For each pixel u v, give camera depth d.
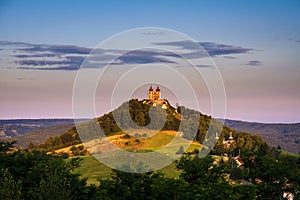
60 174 22.69
